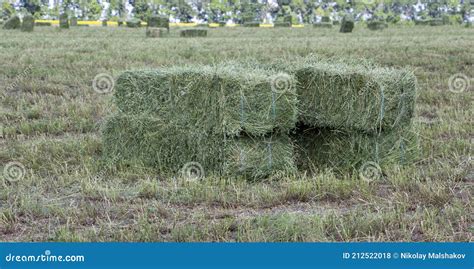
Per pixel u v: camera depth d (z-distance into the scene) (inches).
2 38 927.0
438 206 223.3
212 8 3117.6
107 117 296.4
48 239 196.2
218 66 282.7
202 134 267.3
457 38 876.6
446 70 578.2
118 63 602.2
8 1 2810.0
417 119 386.0
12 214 215.9
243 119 259.1
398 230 199.3
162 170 277.9
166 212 218.1
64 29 1391.5
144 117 283.1
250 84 258.5
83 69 558.3
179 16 3161.9
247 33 1219.2
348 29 1256.2
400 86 273.9
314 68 274.7
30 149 308.0
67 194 243.9
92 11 2942.9
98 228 206.1
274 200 231.6
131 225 206.2
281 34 1159.0
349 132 274.7
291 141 274.8
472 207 218.8
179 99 272.7
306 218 205.9
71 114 394.6
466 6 2650.1
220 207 227.5
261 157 263.1
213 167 267.4
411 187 243.9
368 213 211.0
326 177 252.4
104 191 239.9
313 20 2979.8
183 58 641.6
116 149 293.4
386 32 1210.0
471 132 346.0
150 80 280.8
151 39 948.0
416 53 668.7
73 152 305.4
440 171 263.7
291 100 262.7
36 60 602.9
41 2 2898.6
